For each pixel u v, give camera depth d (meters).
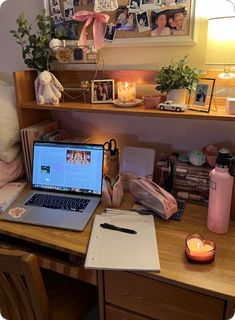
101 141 1.60
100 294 1.06
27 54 1.49
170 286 0.91
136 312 1.01
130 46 1.35
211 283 0.86
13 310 1.11
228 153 1.04
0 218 1.21
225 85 1.22
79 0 1.36
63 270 1.15
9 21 1.57
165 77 1.20
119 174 1.41
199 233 1.09
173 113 1.14
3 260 0.90
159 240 1.06
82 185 1.38
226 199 1.04
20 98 1.42
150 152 1.41
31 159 1.47
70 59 1.38
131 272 0.95
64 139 1.55
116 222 1.15
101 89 1.36
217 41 1.06
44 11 1.42
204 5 1.18
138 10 1.28
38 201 1.33
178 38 1.25
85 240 1.07
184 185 1.31
